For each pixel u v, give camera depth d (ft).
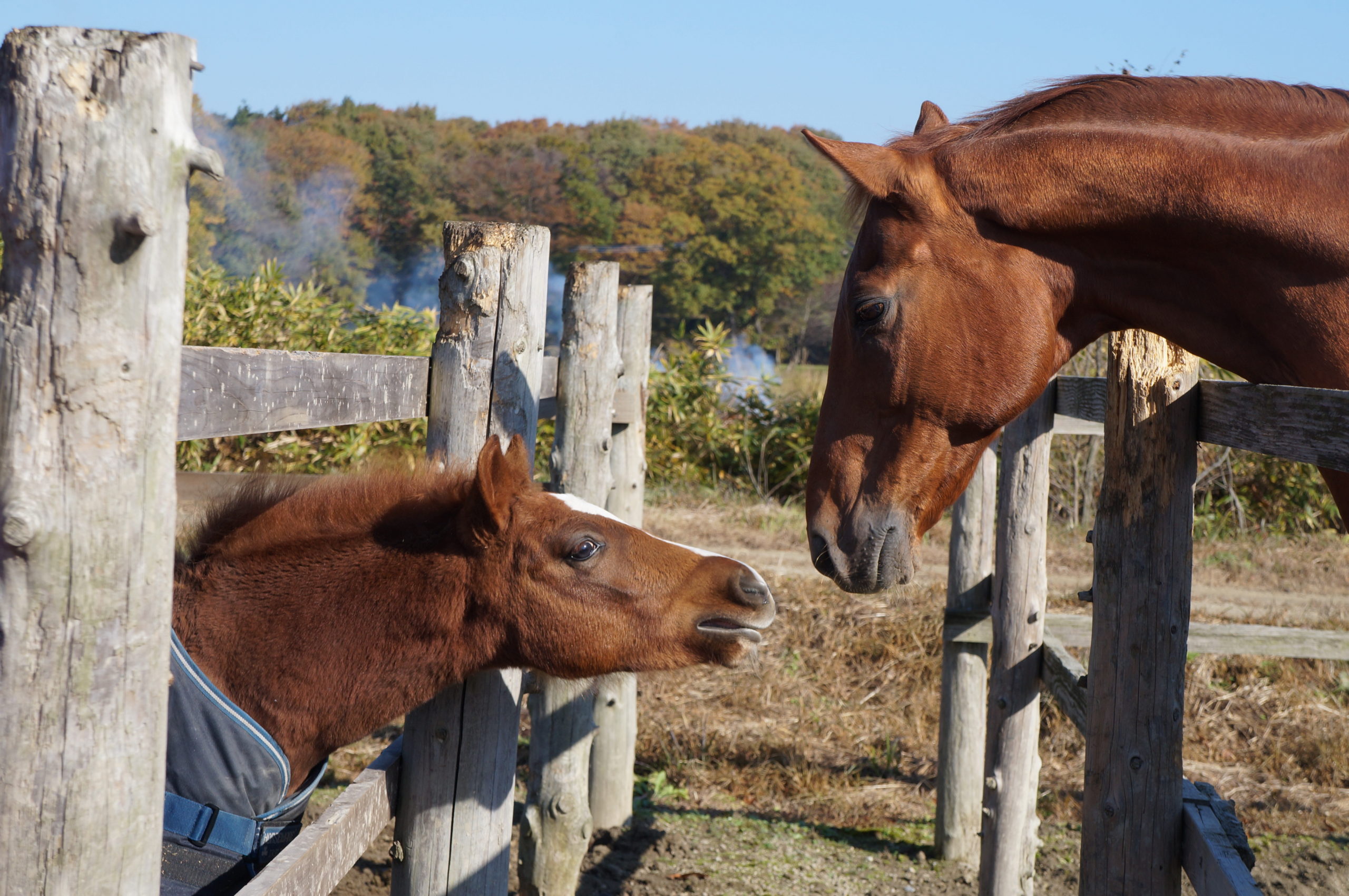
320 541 6.75
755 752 17.54
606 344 11.68
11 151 3.48
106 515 3.63
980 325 6.99
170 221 3.71
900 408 7.22
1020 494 11.31
